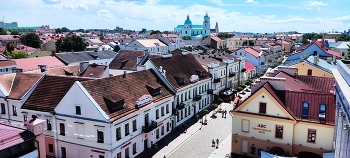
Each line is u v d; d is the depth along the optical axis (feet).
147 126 139.13
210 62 238.07
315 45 231.71
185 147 144.25
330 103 112.06
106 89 127.85
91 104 116.78
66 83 139.33
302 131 113.29
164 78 166.81
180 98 175.01
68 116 123.54
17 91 146.20
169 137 157.79
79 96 119.24
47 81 145.07
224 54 295.48
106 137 115.96
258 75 338.54
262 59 367.04
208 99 219.61
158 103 148.36
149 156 134.51
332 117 109.50
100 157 119.65
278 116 115.75
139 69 175.94
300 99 117.39
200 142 150.30
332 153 104.17
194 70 205.26
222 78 243.81
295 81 140.97
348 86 67.41
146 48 487.20
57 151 130.41
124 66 256.73
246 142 124.67
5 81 150.41
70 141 126.00
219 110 207.41
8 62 261.03
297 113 115.03
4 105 146.00
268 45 455.63
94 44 569.23
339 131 75.82
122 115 121.08
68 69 211.61
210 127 173.27
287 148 115.55
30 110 134.82
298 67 182.09
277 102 114.73
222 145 145.89
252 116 120.47
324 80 142.10
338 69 86.84
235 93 245.86
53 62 295.69
